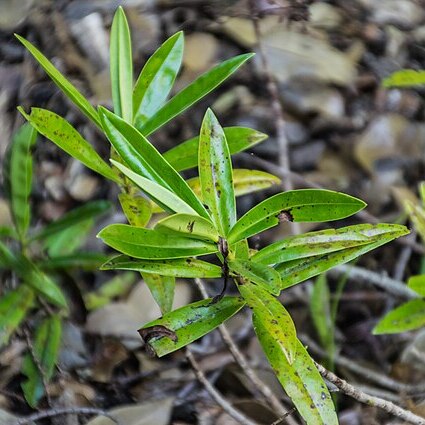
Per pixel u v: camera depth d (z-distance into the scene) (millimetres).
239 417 1084
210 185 906
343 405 1200
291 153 1436
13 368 1171
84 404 1166
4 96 1422
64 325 1203
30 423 1134
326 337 1188
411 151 1460
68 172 1365
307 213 892
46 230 1131
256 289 895
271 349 914
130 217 963
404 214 1303
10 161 1103
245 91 1477
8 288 1168
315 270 922
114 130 883
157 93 975
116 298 1270
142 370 1216
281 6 1448
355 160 1441
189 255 887
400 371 1231
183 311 911
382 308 1304
